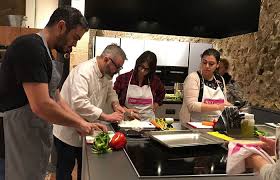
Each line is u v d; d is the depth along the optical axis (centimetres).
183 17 352
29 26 417
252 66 403
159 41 454
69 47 177
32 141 176
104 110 261
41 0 418
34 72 152
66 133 239
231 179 122
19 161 176
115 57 228
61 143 244
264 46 377
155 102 305
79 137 238
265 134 199
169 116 428
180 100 430
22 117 171
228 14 354
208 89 277
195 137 182
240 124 194
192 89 275
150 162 140
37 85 153
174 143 164
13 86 163
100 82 237
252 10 347
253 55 401
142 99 291
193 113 273
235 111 200
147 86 295
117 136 160
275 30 358
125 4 340
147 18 346
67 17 166
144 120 251
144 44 450
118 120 216
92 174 120
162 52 456
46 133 185
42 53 156
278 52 352
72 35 171
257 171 112
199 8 353
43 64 157
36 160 180
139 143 174
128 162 138
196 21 354
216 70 304
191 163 141
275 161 107
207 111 263
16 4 415
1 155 179
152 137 179
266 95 372
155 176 121
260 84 385
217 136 192
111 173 123
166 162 141
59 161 247
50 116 159
